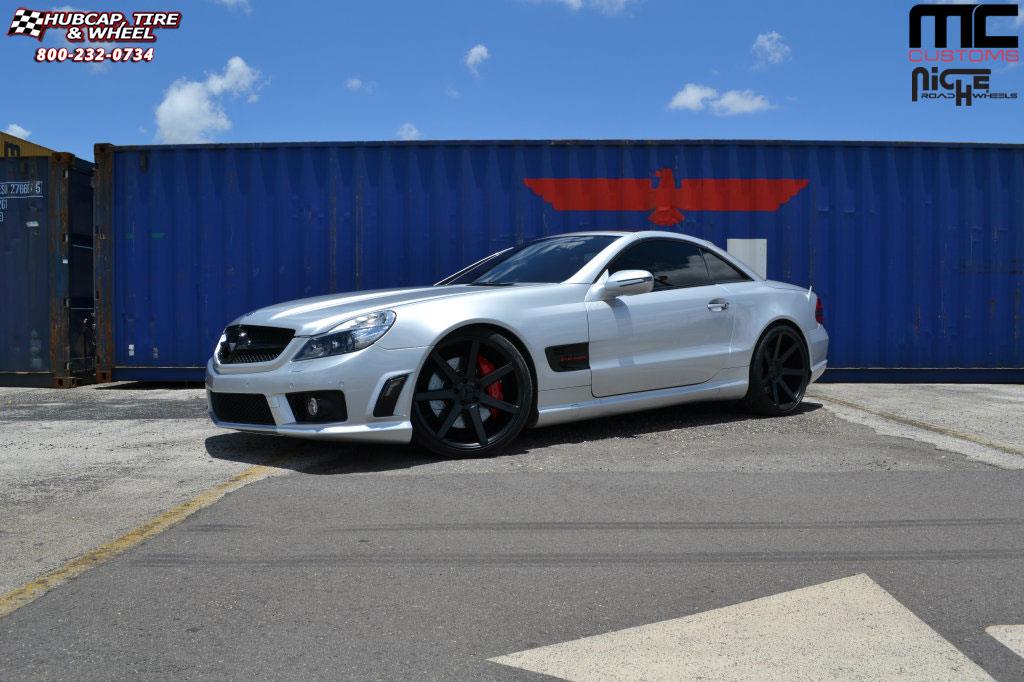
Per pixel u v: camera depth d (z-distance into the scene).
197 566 2.68
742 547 2.87
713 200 8.16
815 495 3.57
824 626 2.21
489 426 4.64
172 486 3.82
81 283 8.61
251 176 8.22
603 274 5.09
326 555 2.78
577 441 4.91
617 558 2.76
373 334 4.21
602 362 4.93
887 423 5.59
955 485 3.75
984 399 7.04
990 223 8.31
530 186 8.13
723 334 5.51
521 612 2.31
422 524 3.14
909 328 8.28
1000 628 2.19
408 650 2.07
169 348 8.28
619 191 8.13
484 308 4.49
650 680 1.91
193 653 2.05
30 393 7.86
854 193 8.23
